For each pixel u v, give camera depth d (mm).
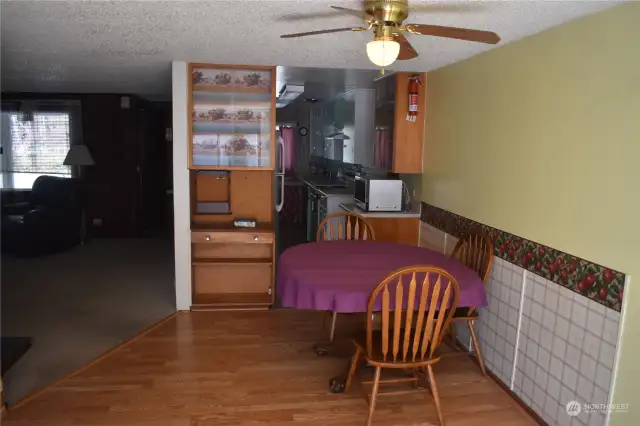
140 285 5078
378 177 5188
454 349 3574
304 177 7859
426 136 4281
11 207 6371
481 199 3324
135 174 7348
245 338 3746
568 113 2457
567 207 2473
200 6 2324
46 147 7238
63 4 2305
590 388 2320
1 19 2582
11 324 3973
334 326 3596
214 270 4559
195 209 4582
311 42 3086
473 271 2963
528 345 2803
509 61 2979
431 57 3480
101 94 7062
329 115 7148
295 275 2789
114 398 2861
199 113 4125
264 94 4152
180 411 2738
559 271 2533
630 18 2080
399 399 2908
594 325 2291
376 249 3418
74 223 6785
